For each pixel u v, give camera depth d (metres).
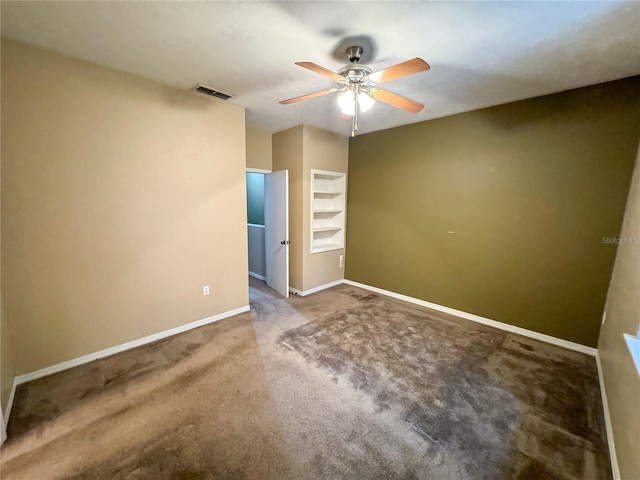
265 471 1.46
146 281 2.70
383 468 1.49
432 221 3.70
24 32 1.81
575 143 2.61
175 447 1.59
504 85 2.53
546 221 2.82
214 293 3.23
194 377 2.22
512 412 1.89
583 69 2.21
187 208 2.90
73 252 2.27
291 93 2.80
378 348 2.70
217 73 2.38
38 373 2.18
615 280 2.34
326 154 4.27
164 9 1.57
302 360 2.48
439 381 2.21
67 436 1.65
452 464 1.52
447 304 3.62
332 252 4.63
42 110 2.05
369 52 2.02
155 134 2.61
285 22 1.68
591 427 1.77
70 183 2.21
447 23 1.67
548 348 2.74
